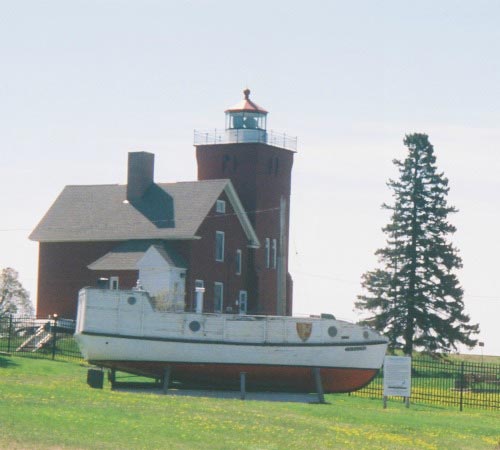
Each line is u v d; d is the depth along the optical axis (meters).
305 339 69.19
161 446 40.44
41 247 112.25
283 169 120.00
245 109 118.31
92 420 44.12
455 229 109.94
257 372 69.00
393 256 109.00
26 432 40.44
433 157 110.12
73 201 114.88
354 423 51.41
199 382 69.56
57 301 111.12
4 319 87.50
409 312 107.69
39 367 70.69
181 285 104.25
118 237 108.06
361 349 70.31
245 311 113.56
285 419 49.81
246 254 113.88
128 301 67.19
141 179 112.12
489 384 83.25
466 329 108.38
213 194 109.12
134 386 68.31
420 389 78.94
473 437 49.97
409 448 45.00
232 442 42.53
